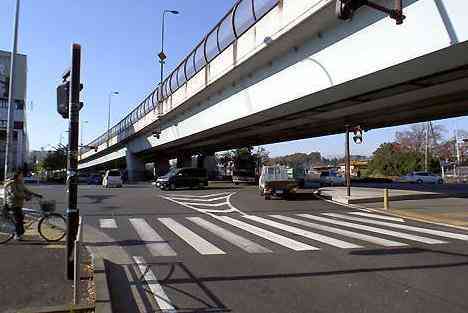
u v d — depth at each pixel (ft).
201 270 28.58
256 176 192.24
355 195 87.66
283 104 69.41
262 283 25.36
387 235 43.32
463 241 39.83
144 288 24.54
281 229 47.39
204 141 167.32
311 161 503.61
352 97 65.16
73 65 25.26
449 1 38.09
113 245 37.96
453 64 44.70
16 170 38.40
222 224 51.52
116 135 253.85
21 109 222.48
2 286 23.31
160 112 140.97
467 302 21.59
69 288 22.98
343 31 52.95
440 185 149.07
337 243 38.58
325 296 22.74
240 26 73.46
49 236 38.45
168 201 85.25
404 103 77.82
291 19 56.29
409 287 24.35
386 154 269.64
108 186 158.20
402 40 43.27
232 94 89.40
